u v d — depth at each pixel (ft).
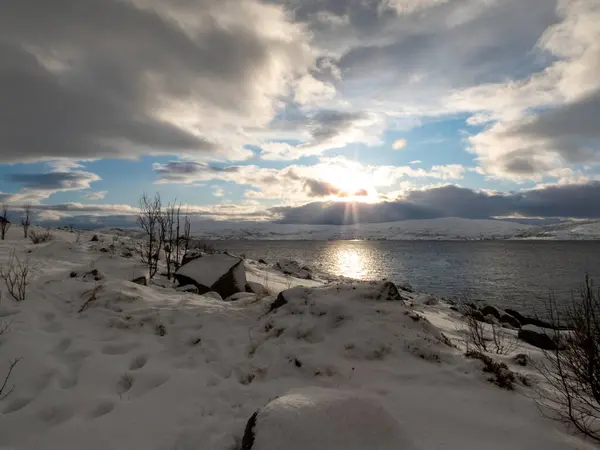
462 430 11.39
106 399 13.21
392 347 16.94
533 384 15.15
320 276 74.18
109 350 17.01
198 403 13.20
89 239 66.03
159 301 23.34
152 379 14.66
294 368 15.93
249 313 22.33
